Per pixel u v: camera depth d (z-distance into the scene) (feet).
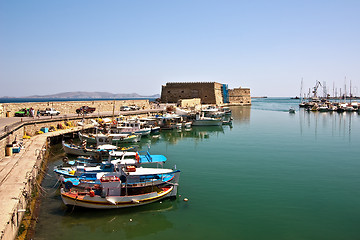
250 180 82.64
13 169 68.69
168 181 70.18
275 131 187.01
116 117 182.09
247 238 51.90
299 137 161.79
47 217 59.11
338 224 56.59
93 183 66.59
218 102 394.11
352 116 301.02
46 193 71.20
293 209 63.21
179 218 59.47
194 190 74.69
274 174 88.63
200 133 179.42
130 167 68.23
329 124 226.17
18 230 50.19
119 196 62.44
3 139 81.66
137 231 54.49
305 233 53.26
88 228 55.26
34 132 125.18
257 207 64.44
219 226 56.03
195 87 375.66
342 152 120.98
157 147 131.64
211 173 89.45
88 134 135.74
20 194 52.80
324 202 67.05
